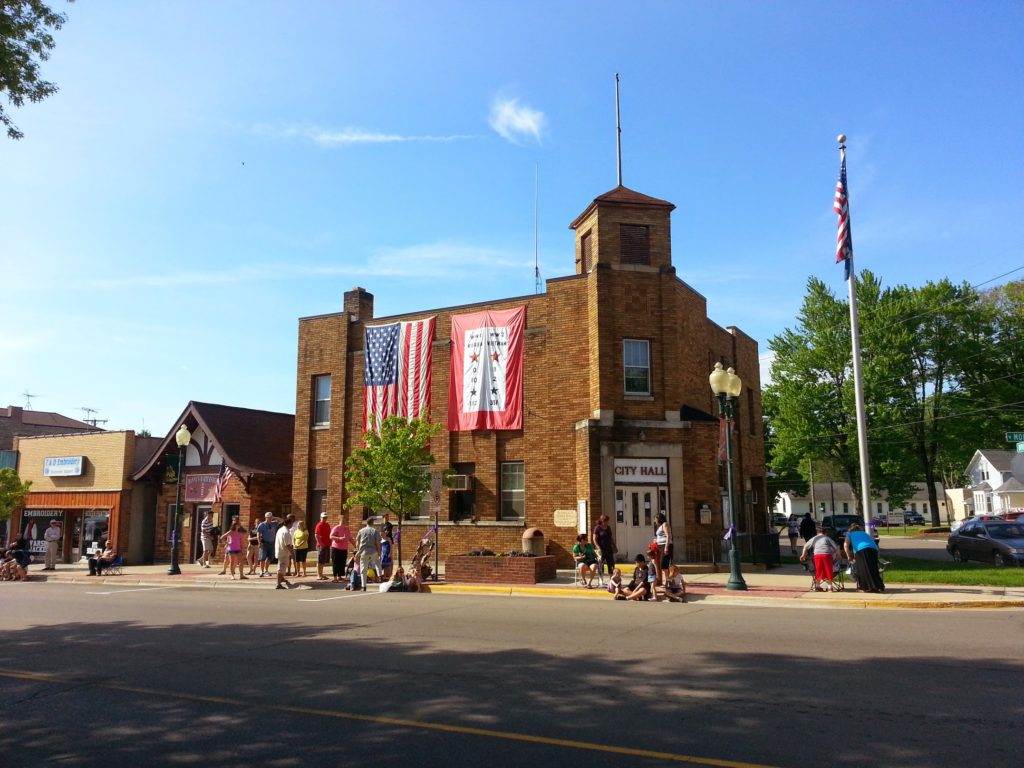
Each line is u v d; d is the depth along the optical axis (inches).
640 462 882.1
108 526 1269.7
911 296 2000.5
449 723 259.6
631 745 232.4
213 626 502.9
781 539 2014.0
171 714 278.8
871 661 354.3
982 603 576.7
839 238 842.2
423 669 348.5
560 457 917.2
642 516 872.3
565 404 924.0
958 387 2014.0
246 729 257.3
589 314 917.2
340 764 219.9
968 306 1987.0
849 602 593.0
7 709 290.5
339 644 421.1
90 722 270.4
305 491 1093.8
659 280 927.0
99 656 398.0
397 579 741.3
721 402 722.2
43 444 1384.1
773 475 2534.5
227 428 1229.7
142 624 519.5
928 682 311.0
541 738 240.5
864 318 1953.7
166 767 220.8
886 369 1886.1
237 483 1187.9
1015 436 992.2
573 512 897.5
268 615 556.4
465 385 984.9
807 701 281.4
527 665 352.5
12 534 1380.4
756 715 263.3
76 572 1070.4
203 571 1032.2
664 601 629.0
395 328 1050.7
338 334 1099.9
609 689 303.3
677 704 279.0
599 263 911.7
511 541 924.0
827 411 1984.5
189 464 1245.1
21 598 713.0
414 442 863.7
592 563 725.3
